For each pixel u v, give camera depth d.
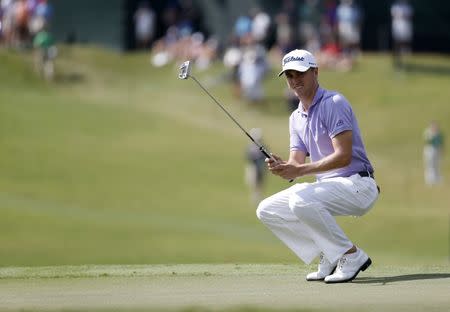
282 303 21.02
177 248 77.88
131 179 104.25
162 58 153.62
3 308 20.47
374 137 126.00
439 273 27.41
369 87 141.00
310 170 25.20
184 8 155.38
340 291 23.42
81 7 158.38
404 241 84.25
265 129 127.50
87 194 98.12
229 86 144.12
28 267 31.41
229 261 73.31
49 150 112.44
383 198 102.50
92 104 134.62
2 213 88.38
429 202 101.06
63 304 21.17
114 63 153.75
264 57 138.38
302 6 148.75
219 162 112.62
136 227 86.06
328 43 147.62
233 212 94.31
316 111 25.58
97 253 75.44
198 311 19.77
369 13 158.38
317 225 25.48
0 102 130.12
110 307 20.52
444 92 139.00
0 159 107.75
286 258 74.44
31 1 148.88
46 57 144.25
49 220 87.19
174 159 112.69
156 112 133.25
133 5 158.75
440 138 110.19
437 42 161.62
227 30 154.25
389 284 24.81
